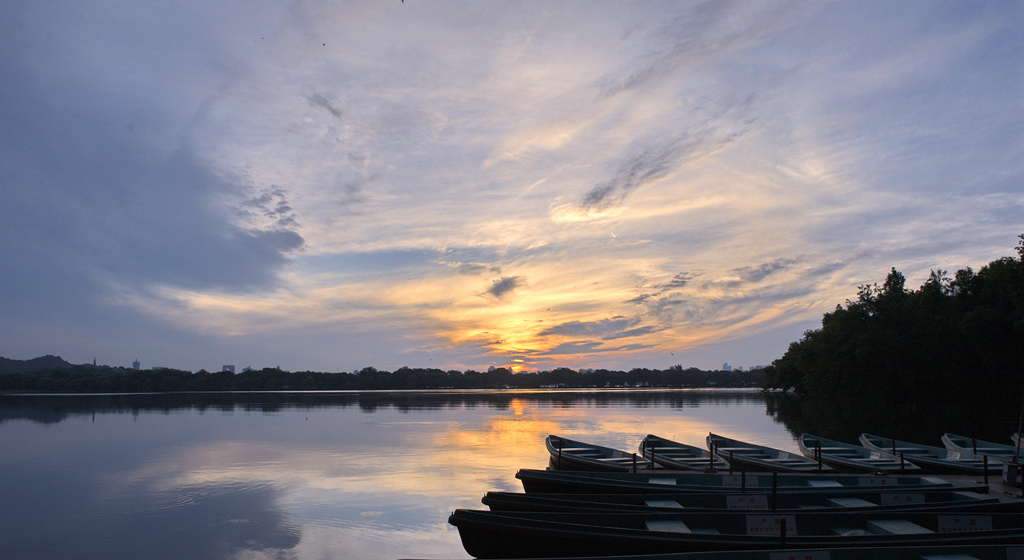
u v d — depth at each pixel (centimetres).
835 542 1205
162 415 7106
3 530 2014
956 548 1138
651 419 6122
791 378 9900
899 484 1867
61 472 3075
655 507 1548
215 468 3138
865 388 7312
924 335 6725
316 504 2322
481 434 4722
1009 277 5744
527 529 1281
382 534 1945
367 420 6197
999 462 2508
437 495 2466
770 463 2347
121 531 1997
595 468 2347
